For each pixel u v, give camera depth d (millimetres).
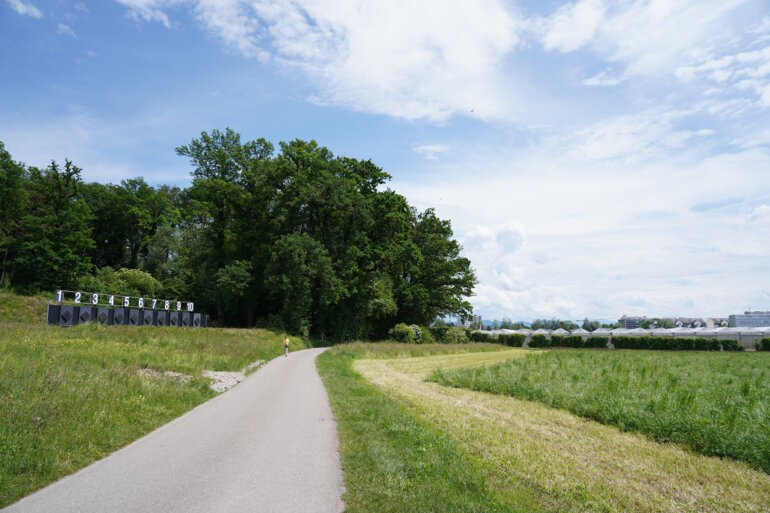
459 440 9148
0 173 57875
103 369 12914
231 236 63344
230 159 66562
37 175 66938
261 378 19172
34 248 55656
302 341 52031
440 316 78062
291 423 10227
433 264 73000
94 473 6609
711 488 6891
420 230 78875
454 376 19547
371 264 62375
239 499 5625
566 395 13586
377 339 71750
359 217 60906
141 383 12234
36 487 5957
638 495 6484
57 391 9570
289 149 64375
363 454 7629
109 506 5359
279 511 5254
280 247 54562
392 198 66312
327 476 6559
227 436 8969
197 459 7367
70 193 62781
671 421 9906
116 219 75438
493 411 12430
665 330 75750
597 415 11570
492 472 7246
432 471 6832
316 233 61219
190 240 70500
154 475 6539
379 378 20875
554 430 10273
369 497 5711
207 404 12680
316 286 58031
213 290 62312
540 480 6918
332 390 15617
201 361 19875
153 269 70812
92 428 8203
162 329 31000
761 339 54750
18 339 17531
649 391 13828
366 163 69750
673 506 6160
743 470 7723
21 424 7375
